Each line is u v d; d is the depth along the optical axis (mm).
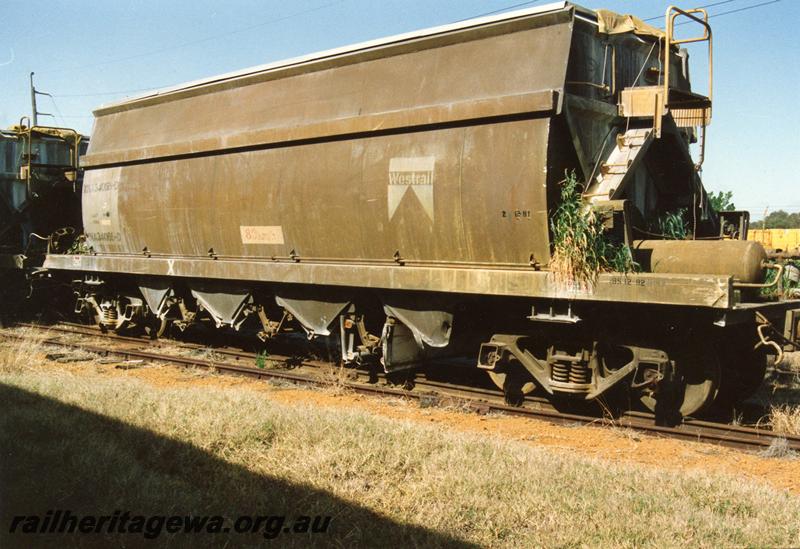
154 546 4660
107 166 14039
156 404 7742
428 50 9148
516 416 8570
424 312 9289
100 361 12102
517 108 7805
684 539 4680
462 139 8344
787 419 7957
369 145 9328
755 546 4574
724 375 8961
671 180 9227
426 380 10344
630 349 7992
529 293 7855
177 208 12289
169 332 14719
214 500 5332
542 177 7672
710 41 8555
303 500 5301
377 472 5879
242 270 11156
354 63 9969
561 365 8328
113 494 5359
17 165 16703
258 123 10898
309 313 10828
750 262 7453
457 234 8445
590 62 8344
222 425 6895
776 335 8531
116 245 13875
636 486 5598
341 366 10836
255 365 11898
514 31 8367
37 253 16531
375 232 9273
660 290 7117
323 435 6664
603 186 7957
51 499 5293
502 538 4777
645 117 8555
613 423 8047
